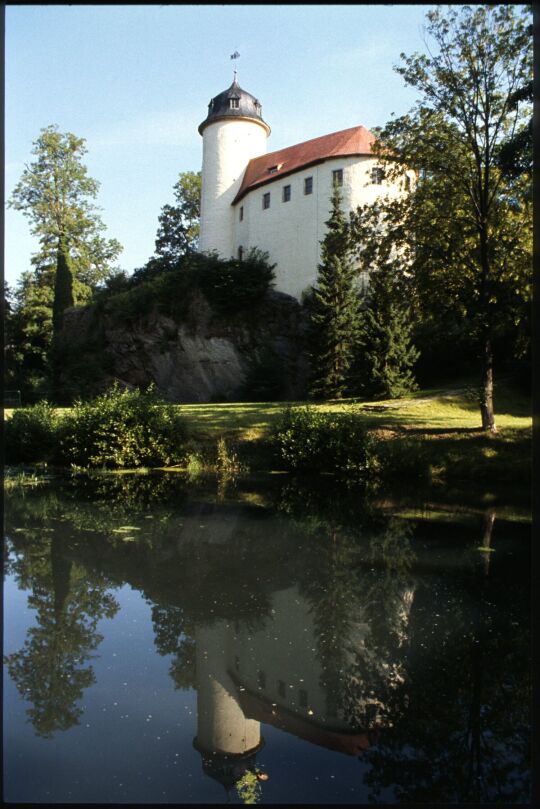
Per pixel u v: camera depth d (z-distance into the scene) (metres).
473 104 16.66
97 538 9.83
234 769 3.58
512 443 15.85
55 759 3.69
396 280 19.55
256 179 40.44
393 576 7.78
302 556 8.74
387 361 24.59
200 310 35.09
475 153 16.83
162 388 35.28
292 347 33.81
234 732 4.07
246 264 35.59
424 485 14.77
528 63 15.98
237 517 11.55
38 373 43.22
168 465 18.62
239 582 7.52
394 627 6.01
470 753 3.82
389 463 15.37
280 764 3.72
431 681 4.89
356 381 25.62
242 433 19.64
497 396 23.05
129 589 7.21
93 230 48.28
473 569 8.10
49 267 47.50
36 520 11.23
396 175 18.86
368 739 4.01
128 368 36.41
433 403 22.33
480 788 3.42
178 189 51.28
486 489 14.17
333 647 5.56
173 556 8.70
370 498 13.48
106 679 4.89
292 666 5.16
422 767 3.68
